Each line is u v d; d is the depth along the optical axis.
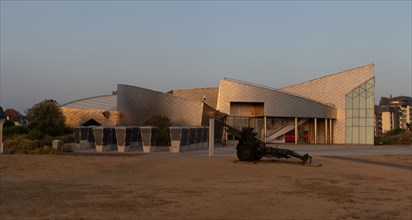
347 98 76.38
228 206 11.52
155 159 25.64
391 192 14.45
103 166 22.00
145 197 12.87
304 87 79.00
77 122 72.12
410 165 24.94
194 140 41.81
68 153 32.62
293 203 12.12
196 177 18.08
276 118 73.38
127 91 67.44
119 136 35.94
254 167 21.77
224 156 30.00
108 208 11.09
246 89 70.00
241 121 72.62
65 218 9.79
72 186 15.26
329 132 75.44
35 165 22.19
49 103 59.34
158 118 53.06
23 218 9.74
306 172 20.14
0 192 13.75
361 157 31.42
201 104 61.94
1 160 23.95
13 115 136.38
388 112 179.62
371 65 75.56
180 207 11.30
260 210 11.04
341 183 16.62
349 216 10.45
